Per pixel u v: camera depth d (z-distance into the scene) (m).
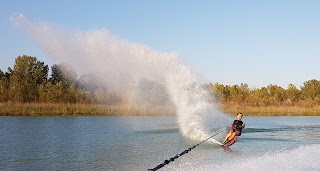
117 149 16.31
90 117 44.69
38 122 34.31
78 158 13.89
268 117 49.94
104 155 14.62
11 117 42.75
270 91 76.69
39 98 61.34
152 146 17.55
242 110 53.47
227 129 23.89
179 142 19.05
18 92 60.62
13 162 13.01
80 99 60.22
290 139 21.19
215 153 15.34
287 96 75.88
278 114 54.53
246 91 74.50
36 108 48.56
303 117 50.00
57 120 37.69
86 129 27.11
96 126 30.12
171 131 25.28
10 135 22.34
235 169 11.32
